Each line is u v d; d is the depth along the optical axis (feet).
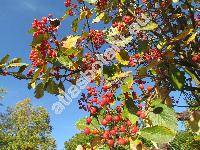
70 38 16.51
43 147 193.16
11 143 190.90
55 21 16.08
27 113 200.75
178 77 15.61
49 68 16.02
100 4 19.08
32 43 15.48
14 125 201.98
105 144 13.26
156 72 16.48
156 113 13.46
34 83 17.48
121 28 17.89
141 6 19.19
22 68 17.42
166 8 18.85
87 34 17.02
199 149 28.27
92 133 13.56
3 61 17.19
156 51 16.35
